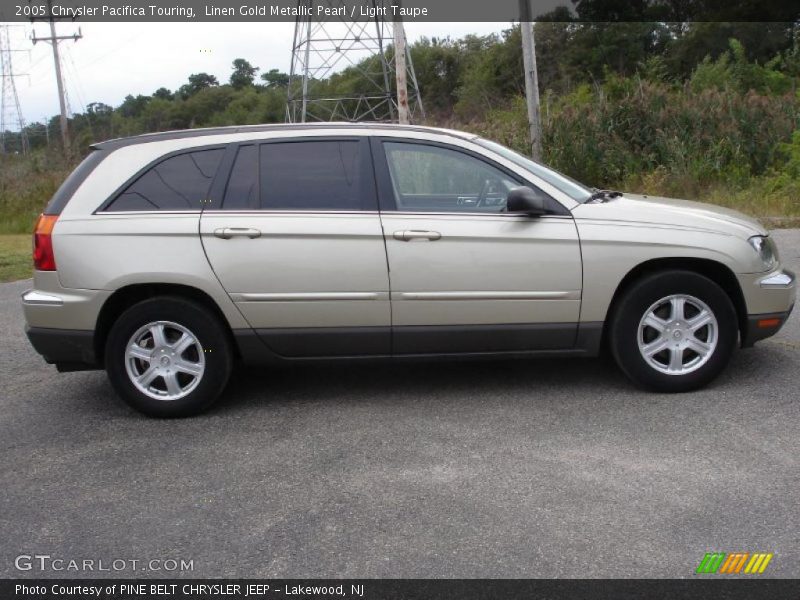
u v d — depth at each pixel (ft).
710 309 17.19
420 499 13.15
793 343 20.67
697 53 117.70
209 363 17.37
